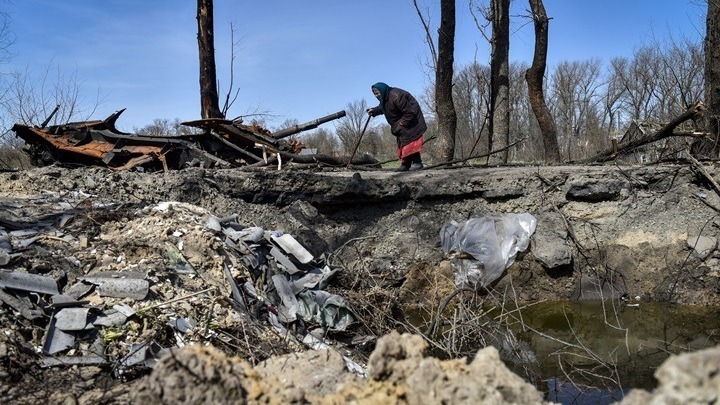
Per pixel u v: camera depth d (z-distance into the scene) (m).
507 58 16.05
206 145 10.97
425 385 2.93
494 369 3.02
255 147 11.41
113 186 8.27
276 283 6.96
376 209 9.62
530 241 9.09
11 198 7.34
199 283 6.37
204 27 14.03
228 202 8.88
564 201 9.53
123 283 5.81
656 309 8.62
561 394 6.09
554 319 8.38
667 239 9.12
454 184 9.61
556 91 40.09
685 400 2.27
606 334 7.88
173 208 7.62
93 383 4.87
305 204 9.24
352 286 7.86
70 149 9.87
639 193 9.45
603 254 9.15
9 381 4.67
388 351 3.18
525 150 28.55
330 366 3.97
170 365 3.03
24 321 5.25
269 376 3.75
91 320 5.43
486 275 8.81
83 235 6.58
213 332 5.79
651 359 7.02
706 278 8.83
